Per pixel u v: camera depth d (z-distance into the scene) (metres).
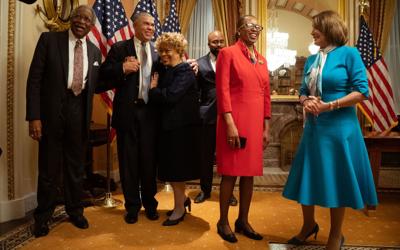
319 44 2.40
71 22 2.81
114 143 4.96
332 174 2.23
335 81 2.27
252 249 2.48
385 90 4.57
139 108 3.05
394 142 3.52
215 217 3.22
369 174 2.30
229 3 6.09
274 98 6.10
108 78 3.07
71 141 2.89
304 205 2.54
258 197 4.04
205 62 3.72
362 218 3.23
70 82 2.80
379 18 6.03
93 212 3.36
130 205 3.09
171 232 2.80
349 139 2.26
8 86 3.14
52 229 2.84
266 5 6.10
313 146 2.33
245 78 2.57
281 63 6.17
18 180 3.21
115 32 3.76
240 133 2.56
